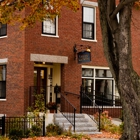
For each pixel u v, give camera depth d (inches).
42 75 792.9
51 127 665.6
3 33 772.0
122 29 425.1
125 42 423.2
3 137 560.1
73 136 605.9
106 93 853.2
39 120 658.2
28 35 732.7
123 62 420.5
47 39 761.0
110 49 444.8
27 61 729.6
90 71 832.9
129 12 426.9
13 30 745.6
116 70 437.7
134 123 411.5
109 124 729.6
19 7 537.3
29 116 664.4
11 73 743.7
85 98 808.9
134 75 423.8
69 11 798.5
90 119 733.3
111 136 638.5
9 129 628.7
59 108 778.2
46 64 792.3
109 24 437.4
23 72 723.4
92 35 839.1
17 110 724.7
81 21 818.8
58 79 792.3
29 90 727.1
